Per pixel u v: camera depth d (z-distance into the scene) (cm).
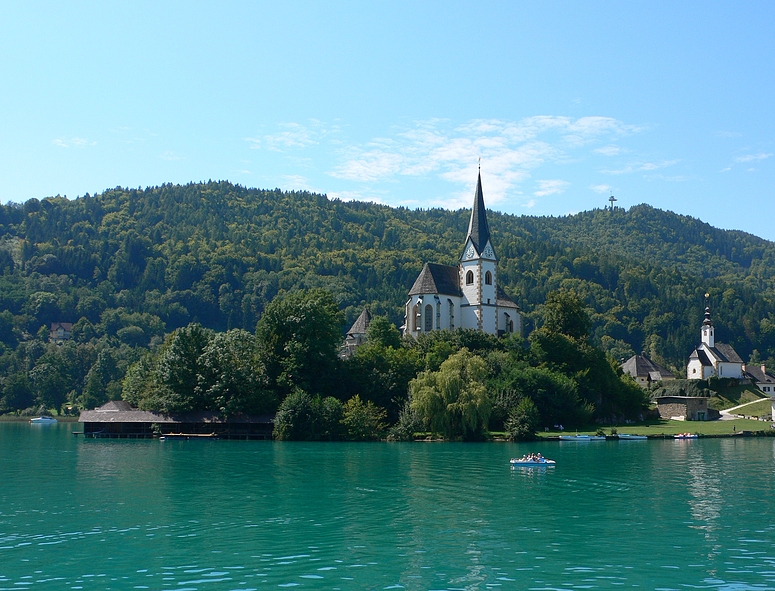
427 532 6016
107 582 4738
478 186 17825
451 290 17650
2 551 5456
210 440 14012
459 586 4644
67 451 12138
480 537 5850
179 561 5181
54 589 4606
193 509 6944
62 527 6203
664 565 5094
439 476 8981
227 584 4688
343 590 4569
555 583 4706
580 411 15025
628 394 17325
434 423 13450
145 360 17850
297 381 14775
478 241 17562
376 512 6800
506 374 14700
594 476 9025
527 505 7150
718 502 7331
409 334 16975
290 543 5659
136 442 13875
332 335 15438
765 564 5122
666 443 13325
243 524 6303
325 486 8238
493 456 11069
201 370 15100
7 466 10088
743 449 12288
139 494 7750
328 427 13675
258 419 14262
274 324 15238
